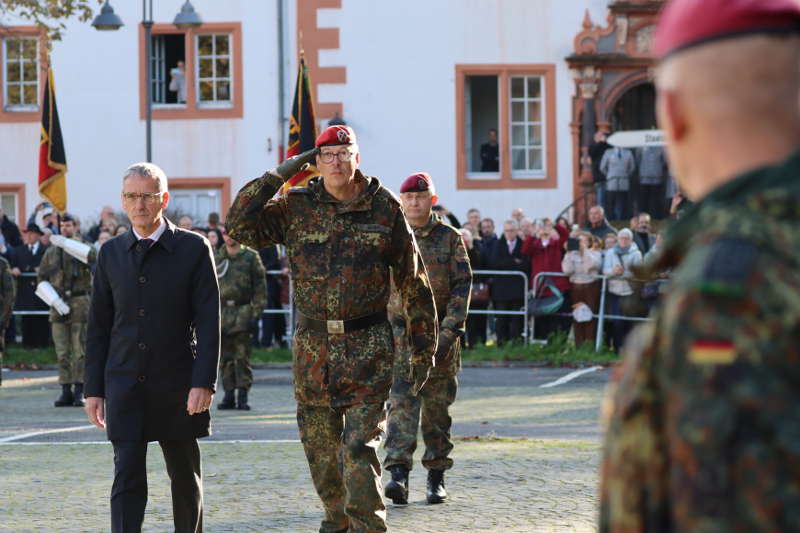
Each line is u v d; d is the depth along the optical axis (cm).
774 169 220
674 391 215
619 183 3241
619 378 239
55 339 1895
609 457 237
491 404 1825
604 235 2609
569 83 3569
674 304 220
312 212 790
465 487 1115
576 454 1307
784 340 207
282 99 3572
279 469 1231
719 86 222
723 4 222
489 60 3553
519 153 3591
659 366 224
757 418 204
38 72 3609
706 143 227
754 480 203
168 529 943
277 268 2630
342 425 798
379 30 3544
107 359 801
